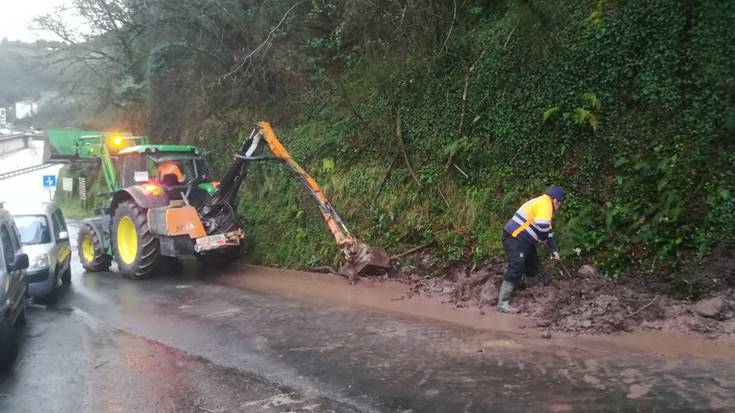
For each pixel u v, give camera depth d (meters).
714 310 5.70
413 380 4.86
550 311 6.42
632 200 7.35
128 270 10.12
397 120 10.36
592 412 4.05
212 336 6.41
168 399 4.73
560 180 8.14
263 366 5.40
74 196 28.64
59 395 4.93
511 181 8.67
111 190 11.74
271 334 6.36
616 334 5.70
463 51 10.16
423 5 10.49
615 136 7.82
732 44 7.15
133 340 6.41
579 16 8.67
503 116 9.05
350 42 12.71
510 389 4.54
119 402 4.72
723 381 4.43
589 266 7.12
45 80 23.41
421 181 9.51
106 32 17.92
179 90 17.02
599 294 6.53
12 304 6.12
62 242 9.74
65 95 22.38
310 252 10.20
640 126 7.65
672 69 7.54
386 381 4.87
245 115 14.69
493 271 7.72
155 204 9.87
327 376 5.06
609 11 8.31
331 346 5.86
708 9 7.38
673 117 7.41
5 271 6.09
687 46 7.49
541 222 6.60
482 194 8.72
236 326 6.74
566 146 8.22
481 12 10.66
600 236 7.30
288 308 7.45
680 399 4.16
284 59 13.13
